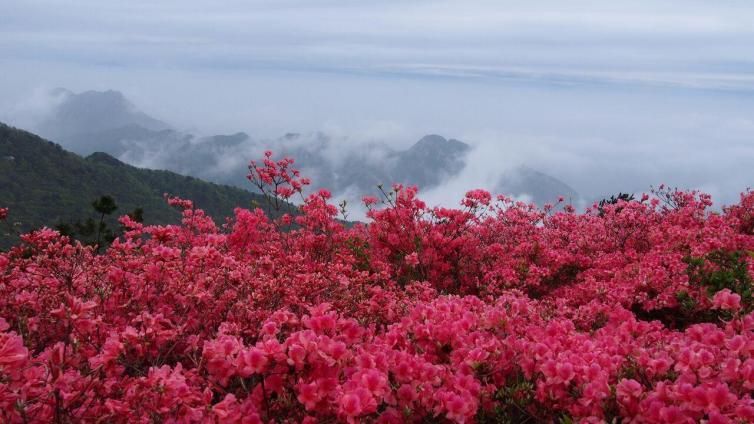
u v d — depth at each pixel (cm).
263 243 991
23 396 289
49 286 492
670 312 683
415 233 974
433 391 353
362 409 298
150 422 314
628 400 320
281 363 321
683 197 1147
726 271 611
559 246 1081
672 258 706
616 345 423
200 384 377
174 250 506
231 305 486
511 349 406
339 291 589
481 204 970
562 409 358
